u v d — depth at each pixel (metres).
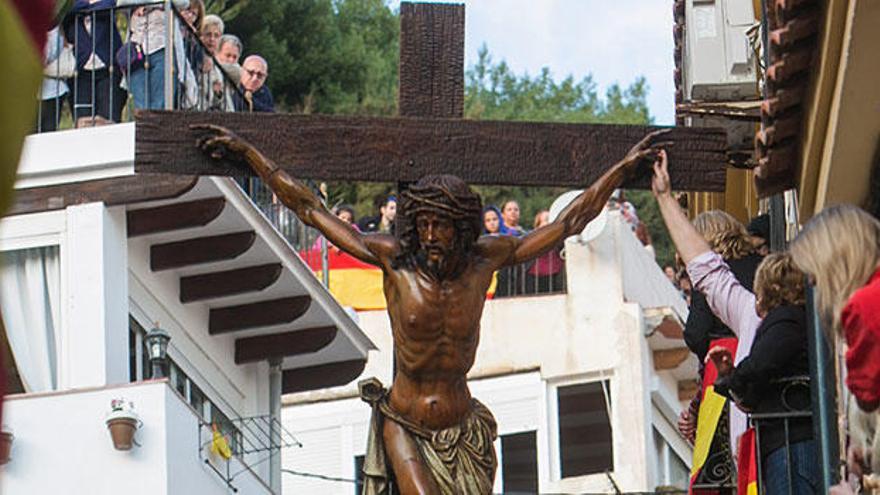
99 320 25.58
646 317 44.31
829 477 12.42
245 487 26.72
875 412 9.84
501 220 39.34
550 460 44.22
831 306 9.80
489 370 44.75
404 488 11.67
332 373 29.94
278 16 51.78
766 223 17.86
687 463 44.53
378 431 11.92
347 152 12.35
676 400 44.81
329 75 52.50
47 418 24.62
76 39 26.48
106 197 25.94
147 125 12.36
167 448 24.50
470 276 11.80
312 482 44.03
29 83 3.77
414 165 12.35
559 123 12.41
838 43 13.41
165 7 26.56
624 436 43.84
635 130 12.47
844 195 14.13
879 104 13.45
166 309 27.38
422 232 11.63
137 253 26.83
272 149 12.34
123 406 24.47
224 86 27.95
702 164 12.43
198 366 28.11
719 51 19.72
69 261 25.75
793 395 12.79
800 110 14.32
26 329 25.70
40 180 26.00
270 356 28.97
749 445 13.01
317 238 35.38
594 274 44.69
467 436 11.83
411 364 11.77
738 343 13.34
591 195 12.21
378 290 44.19
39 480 24.47
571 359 44.19
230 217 26.56
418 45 12.54
